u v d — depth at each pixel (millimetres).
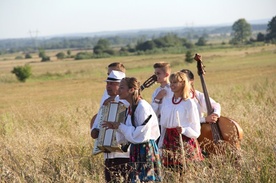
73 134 11562
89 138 11016
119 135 7473
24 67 59438
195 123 7930
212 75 49219
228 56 92375
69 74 67500
